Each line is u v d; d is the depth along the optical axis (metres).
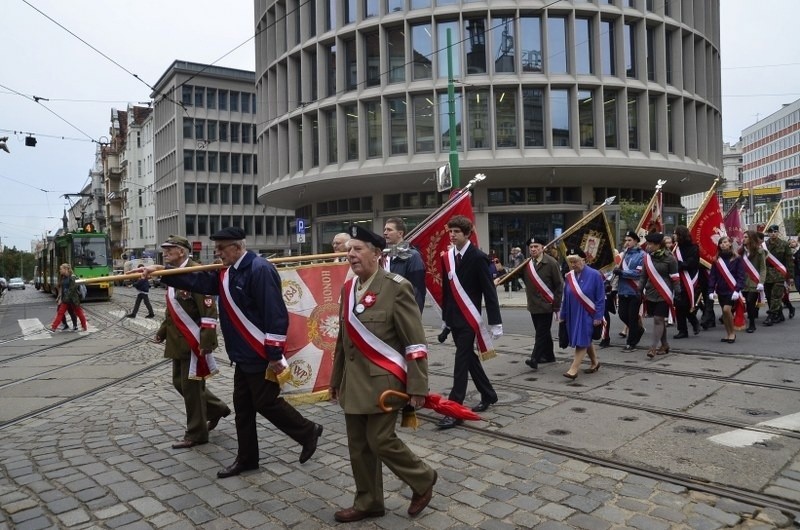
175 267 5.30
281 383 4.55
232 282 4.70
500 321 6.20
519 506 3.98
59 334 15.30
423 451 5.12
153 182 67.81
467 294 6.10
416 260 6.40
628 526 3.65
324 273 6.06
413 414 3.87
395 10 29.70
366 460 3.86
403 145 29.78
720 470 4.46
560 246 10.75
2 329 17.55
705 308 11.91
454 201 7.44
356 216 33.94
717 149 35.12
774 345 9.45
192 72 57.97
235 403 4.79
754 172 107.56
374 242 3.89
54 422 6.52
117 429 6.11
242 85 60.62
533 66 28.89
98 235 28.72
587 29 29.22
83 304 26.52
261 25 37.69
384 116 29.62
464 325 6.09
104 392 7.98
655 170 29.59
